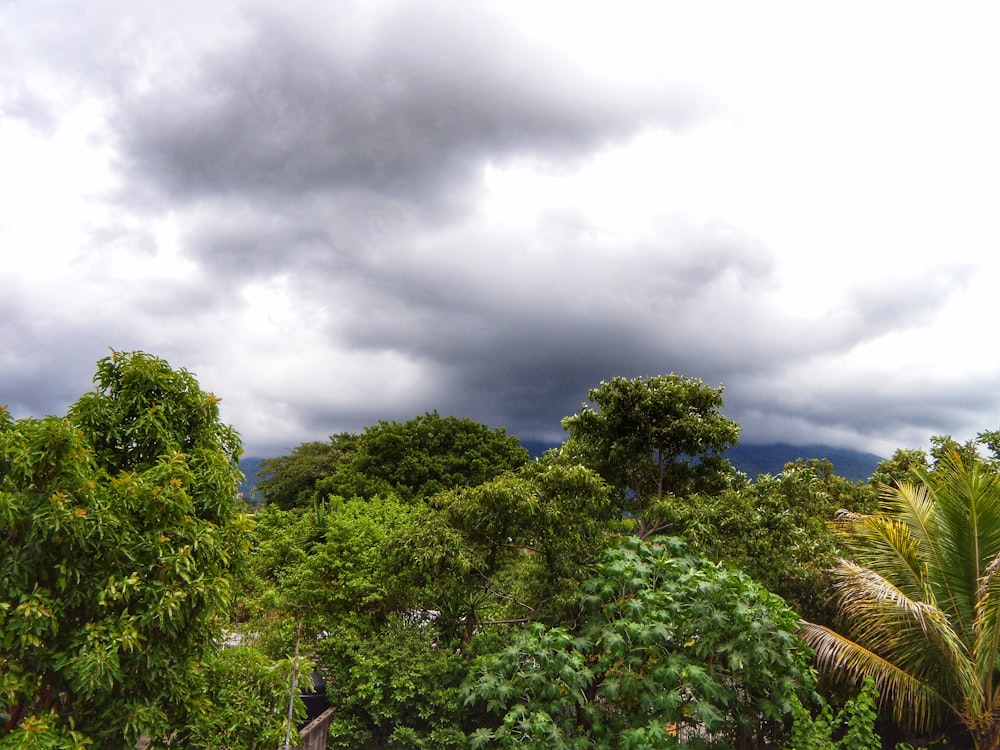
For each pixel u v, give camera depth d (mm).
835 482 17859
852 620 11148
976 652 9086
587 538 11789
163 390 7121
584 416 16234
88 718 6113
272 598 13172
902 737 11719
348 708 11969
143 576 6078
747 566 12266
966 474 9828
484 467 35844
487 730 9562
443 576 11930
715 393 16406
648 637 8711
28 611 5383
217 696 7336
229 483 7059
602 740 9211
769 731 10648
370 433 36781
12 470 5504
